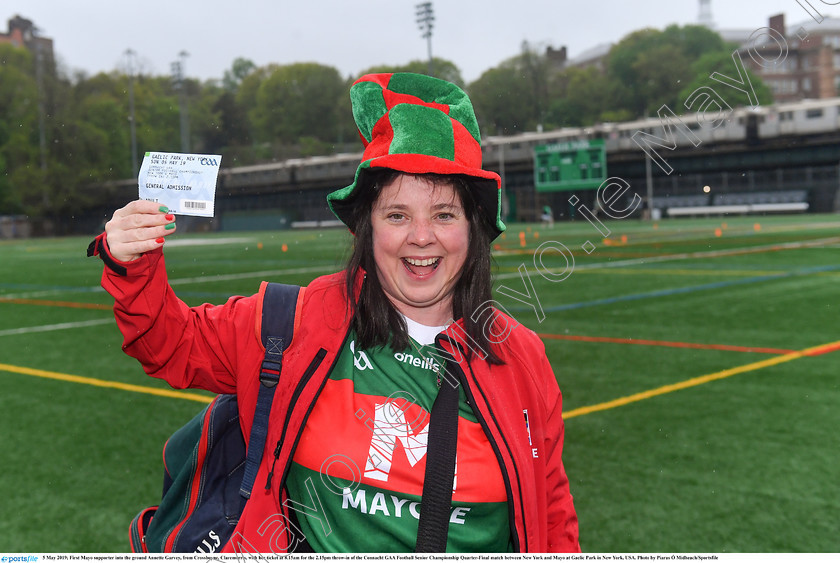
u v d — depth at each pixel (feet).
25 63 173.78
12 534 9.20
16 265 67.62
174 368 3.99
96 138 169.17
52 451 12.49
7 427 13.98
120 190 164.96
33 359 20.75
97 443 12.92
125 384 17.44
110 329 26.40
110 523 9.53
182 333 3.92
